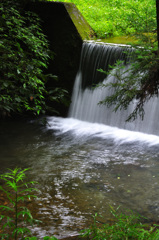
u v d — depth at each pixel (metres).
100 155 7.12
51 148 7.60
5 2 8.13
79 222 4.61
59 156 7.11
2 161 6.87
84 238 3.93
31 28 8.37
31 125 9.30
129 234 3.20
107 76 8.95
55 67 10.13
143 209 4.96
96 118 9.24
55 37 10.03
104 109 9.03
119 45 8.77
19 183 5.84
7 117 9.84
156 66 4.87
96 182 5.89
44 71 10.34
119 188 5.65
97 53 9.20
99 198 5.32
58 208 4.99
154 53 4.97
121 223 3.44
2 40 6.09
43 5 10.09
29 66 6.25
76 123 9.45
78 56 9.69
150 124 8.13
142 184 5.77
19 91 6.58
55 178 6.06
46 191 5.55
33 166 6.61
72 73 9.85
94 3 13.83
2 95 6.05
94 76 9.30
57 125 9.34
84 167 6.54
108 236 3.27
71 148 7.58
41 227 4.45
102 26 10.79
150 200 5.23
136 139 7.99
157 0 4.04
